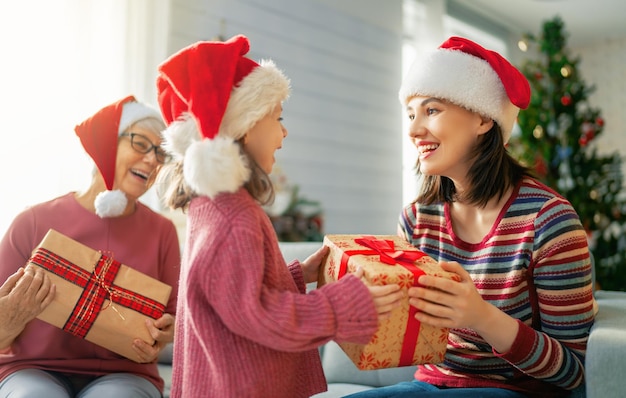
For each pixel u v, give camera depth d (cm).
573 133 352
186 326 98
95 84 243
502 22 544
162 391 147
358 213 407
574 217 107
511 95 112
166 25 268
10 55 223
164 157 146
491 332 97
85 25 241
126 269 136
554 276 105
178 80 98
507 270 111
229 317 86
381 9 425
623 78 588
